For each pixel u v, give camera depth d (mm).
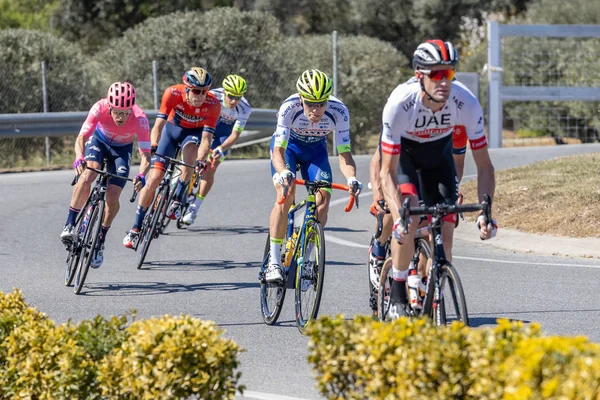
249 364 15320
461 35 83812
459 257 25188
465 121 14711
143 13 86812
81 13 86125
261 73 56781
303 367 15125
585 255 24922
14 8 80438
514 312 18672
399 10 90000
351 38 59625
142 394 11031
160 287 21984
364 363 10461
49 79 52125
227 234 29859
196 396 12266
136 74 56906
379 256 17031
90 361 11430
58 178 43000
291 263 18109
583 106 62344
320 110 17516
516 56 63906
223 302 20328
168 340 11023
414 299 14359
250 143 54688
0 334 12531
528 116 65062
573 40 62969
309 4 91500
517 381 8781
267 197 37094
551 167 34625
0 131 45156
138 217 25234
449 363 9812
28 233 29500
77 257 21766
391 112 14328
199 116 27531
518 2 89562
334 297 20438
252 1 90688
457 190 15391
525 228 28094
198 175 25797
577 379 8398
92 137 23141
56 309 19609
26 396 11656
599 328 17250
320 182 17562
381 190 15562
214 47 56344
